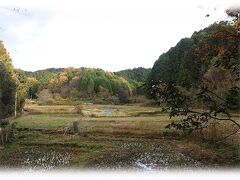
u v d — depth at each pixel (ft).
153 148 102.17
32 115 220.43
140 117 199.00
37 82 501.56
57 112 245.65
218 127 100.07
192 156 86.38
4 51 197.16
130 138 122.83
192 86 23.75
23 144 112.68
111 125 149.18
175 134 120.78
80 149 103.91
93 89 513.45
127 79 617.62
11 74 187.73
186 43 239.30
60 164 81.10
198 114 22.89
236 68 23.59
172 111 23.04
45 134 134.00
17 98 206.18
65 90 511.81
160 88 23.65
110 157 87.51
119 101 421.59
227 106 21.99
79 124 158.40
